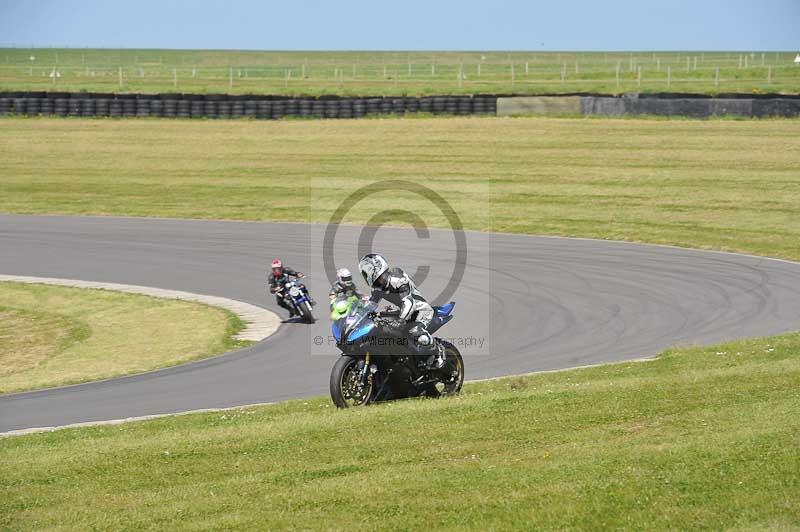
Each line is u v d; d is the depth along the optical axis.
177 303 80.06
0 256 104.00
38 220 127.81
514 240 107.31
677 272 86.94
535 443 30.89
